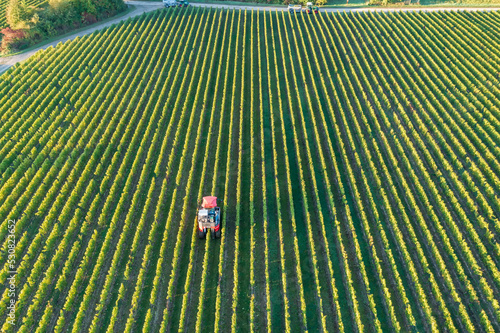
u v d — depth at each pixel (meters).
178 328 25.55
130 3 83.75
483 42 62.50
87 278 28.92
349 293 27.56
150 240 31.23
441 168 38.97
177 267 29.75
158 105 47.28
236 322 25.91
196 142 42.34
